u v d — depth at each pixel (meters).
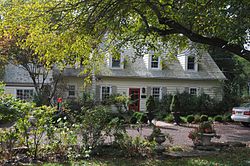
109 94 24.75
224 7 7.21
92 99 21.52
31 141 8.28
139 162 8.08
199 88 26.41
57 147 8.38
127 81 25.19
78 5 7.86
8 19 8.12
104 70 24.45
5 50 18.28
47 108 8.55
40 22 8.24
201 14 7.48
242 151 9.76
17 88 22.77
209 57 28.00
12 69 23.52
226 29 7.09
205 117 20.28
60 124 8.79
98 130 8.88
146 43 12.10
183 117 21.73
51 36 8.84
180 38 12.25
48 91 21.25
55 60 10.80
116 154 8.64
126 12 8.40
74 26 8.32
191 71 26.23
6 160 7.64
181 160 8.38
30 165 7.37
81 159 8.20
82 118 9.15
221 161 8.23
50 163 7.60
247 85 28.19
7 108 7.50
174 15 8.21
